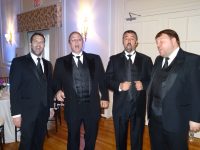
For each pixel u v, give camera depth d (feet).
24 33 23.50
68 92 7.57
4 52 27.32
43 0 20.62
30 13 21.94
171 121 6.06
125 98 7.89
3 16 26.84
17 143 10.94
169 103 6.07
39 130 7.69
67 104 7.64
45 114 7.69
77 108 7.52
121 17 14.42
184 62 5.99
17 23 24.14
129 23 14.05
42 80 7.47
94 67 7.82
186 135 6.12
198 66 5.94
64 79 7.63
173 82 6.01
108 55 15.26
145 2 13.15
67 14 18.25
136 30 13.73
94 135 7.80
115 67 8.13
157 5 12.63
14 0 24.68
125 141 8.23
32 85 7.26
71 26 17.98
